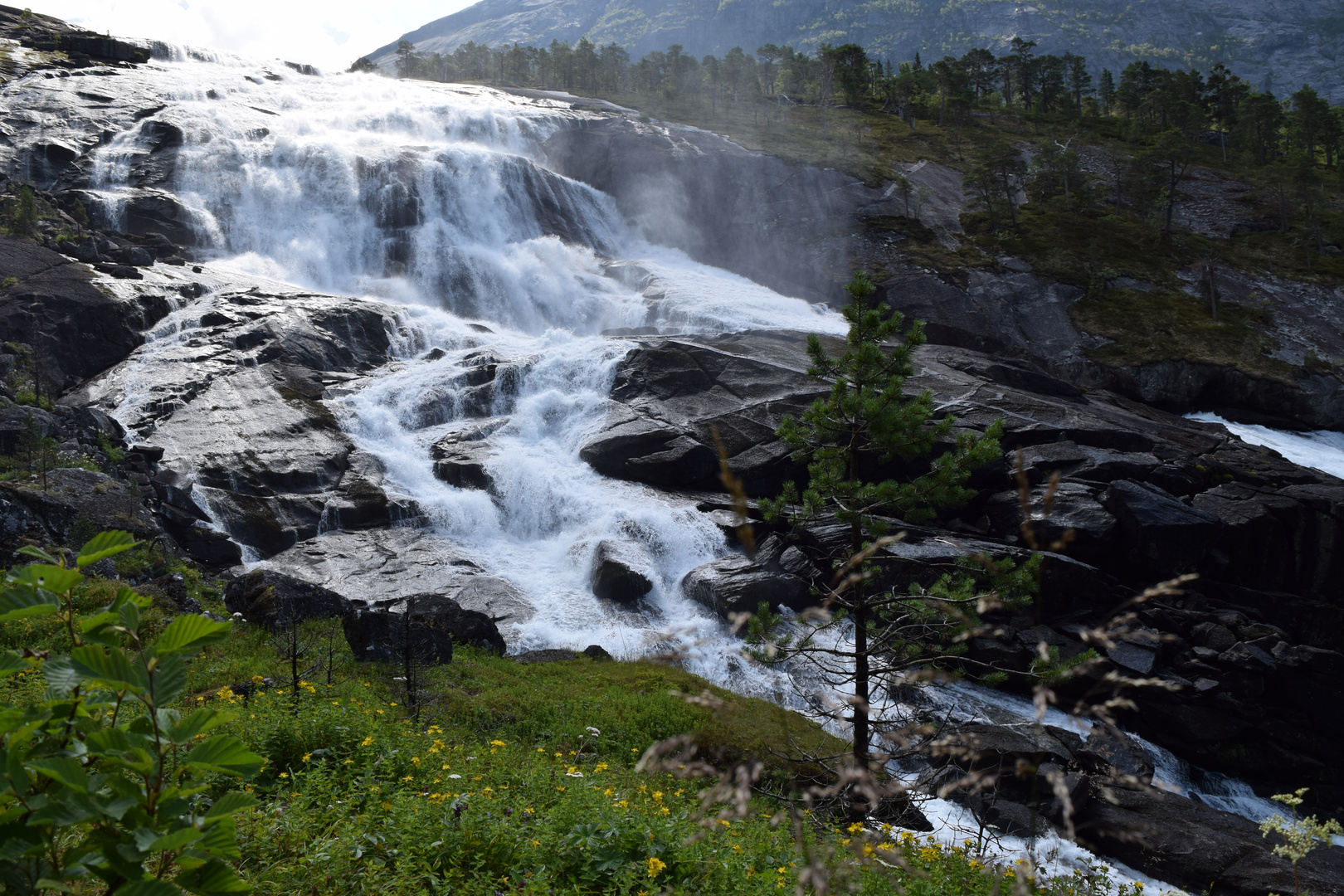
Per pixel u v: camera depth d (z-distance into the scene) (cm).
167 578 1905
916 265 5741
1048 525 2670
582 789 679
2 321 3080
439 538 2820
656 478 3114
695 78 10194
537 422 3422
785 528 2747
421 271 4875
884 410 1130
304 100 6519
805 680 1978
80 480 2233
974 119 9719
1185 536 2630
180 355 3334
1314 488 3072
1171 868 1420
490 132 6544
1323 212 7119
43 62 6053
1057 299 5547
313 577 2470
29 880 214
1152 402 4909
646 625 2394
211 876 235
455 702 1448
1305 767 2223
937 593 995
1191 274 6041
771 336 4100
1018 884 271
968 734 290
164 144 5047
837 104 9969
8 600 229
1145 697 2230
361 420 3275
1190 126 10025
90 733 231
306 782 638
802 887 238
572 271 5375
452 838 542
